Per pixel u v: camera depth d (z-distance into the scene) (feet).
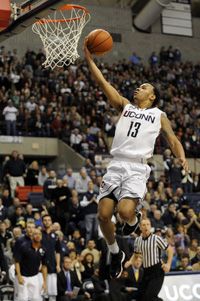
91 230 50.34
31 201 56.95
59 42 24.35
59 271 39.22
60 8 22.81
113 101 17.52
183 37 107.65
